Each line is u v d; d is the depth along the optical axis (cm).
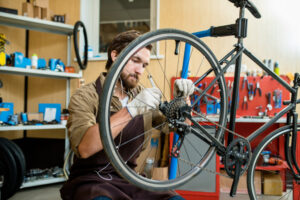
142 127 97
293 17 234
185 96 87
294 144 131
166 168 198
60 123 226
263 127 117
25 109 269
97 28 283
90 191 77
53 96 264
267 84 224
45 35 267
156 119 102
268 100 222
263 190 175
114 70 69
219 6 242
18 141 259
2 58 199
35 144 263
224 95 101
